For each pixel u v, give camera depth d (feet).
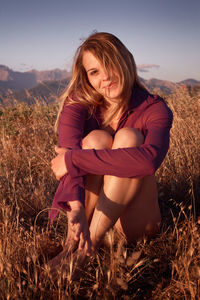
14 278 5.07
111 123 6.15
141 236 6.11
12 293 4.60
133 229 5.95
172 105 15.62
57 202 5.21
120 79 5.34
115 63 5.23
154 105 5.73
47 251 6.00
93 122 6.33
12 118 16.98
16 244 5.75
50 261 5.49
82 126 6.11
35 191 8.43
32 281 4.99
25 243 5.90
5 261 5.16
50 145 12.91
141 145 5.13
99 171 5.01
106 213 5.18
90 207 5.63
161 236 6.14
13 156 11.48
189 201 8.26
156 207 5.97
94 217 5.28
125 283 4.66
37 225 7.62
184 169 9.28
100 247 6.07
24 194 8.37
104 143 5.45
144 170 4.87
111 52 5.21
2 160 11.13
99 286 4.97
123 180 5.06
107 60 5.20
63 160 5.24
